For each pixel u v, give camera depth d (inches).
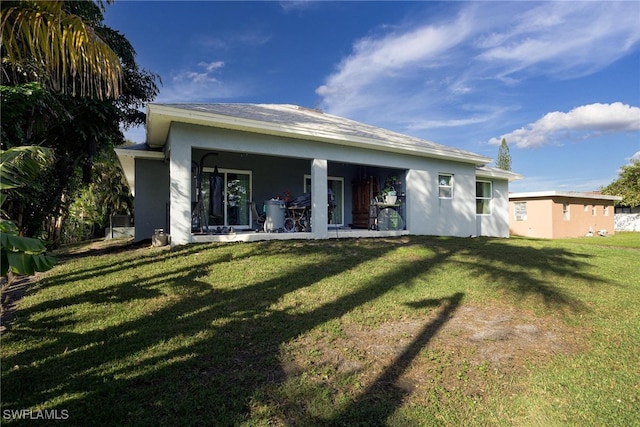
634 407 114.3
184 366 123.6
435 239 423.5
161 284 211.8
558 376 131.2
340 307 188.7
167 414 98.7
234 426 95.6
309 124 398.6
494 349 150.5
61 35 137.5
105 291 198.5
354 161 423.8
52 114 273.9
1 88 197.6
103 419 96.0
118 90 157.2
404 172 484.1
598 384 127.0
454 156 496.7
